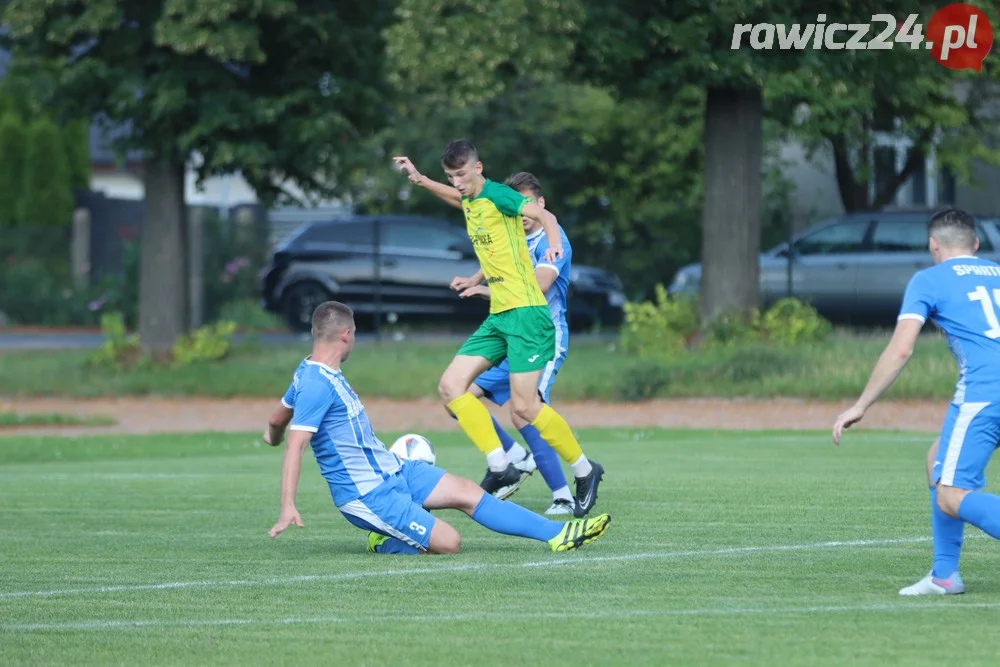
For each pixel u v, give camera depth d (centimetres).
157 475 4259
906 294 2102
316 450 2512
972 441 2034
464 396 2953
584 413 6525
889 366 2058
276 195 8350
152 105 7469
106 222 13688
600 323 9938
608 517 2573
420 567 2420
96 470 4503
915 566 2373
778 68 6969
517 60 6944
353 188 12056
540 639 1845
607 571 2352
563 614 2005
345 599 2138
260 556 2584
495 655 1758
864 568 2358
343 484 2502
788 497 3316
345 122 7600
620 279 10544
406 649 1797
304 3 7819
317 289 9556
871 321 8631
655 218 11450
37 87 7588
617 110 11088
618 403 6850
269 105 7588
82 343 10206
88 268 11544
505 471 3056
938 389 6388
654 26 6850
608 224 11538
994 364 2033
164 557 2583
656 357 7462
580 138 11625
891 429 5653
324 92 7912
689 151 10794
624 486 3569
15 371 8131
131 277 11375
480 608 2058
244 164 7788
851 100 8244
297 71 7825
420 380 7462
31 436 6109
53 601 2147
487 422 2950
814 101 8419
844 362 6888
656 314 7838
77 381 7862
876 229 8669
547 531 2553
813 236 8794
